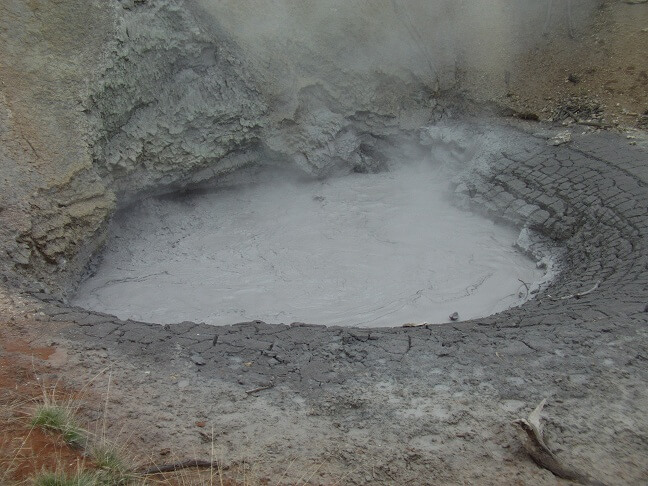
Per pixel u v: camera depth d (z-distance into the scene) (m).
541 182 8.55
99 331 5.04
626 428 3.99
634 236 7.04
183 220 8.69
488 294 7.07
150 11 8.15
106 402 4.09
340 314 6.63
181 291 7.06
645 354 4.74
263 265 7.63
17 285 5.91
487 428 4.01
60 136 7.16
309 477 3.61
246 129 9.14
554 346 4.87
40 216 6.66
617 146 9.02
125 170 7.99
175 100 8.54
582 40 10.66
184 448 3.79
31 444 3.61
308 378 4.52
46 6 7.39
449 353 4.81
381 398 4.30
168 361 4.67
